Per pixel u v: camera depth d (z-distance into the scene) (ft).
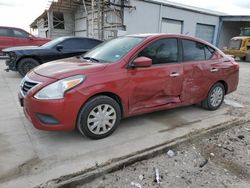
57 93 9.82
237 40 60.90
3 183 8.05
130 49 11.96
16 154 9.83
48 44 27.45
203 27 72.74
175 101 13.64
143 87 11.93
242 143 12.10
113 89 10.95
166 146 10.90
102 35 57.11
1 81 24.07
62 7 67.67
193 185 8.68
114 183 8.61
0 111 14.88
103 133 11.30
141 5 55.47
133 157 9.86
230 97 20.56
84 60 12.78
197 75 14.23
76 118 10.38
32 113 10.16
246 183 8.98
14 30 41.98
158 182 8.73
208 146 11.64
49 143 10.83
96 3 56.65
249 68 44.50
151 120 14.01
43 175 8.52
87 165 9.19
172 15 62.28
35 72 11.26
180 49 13.65
